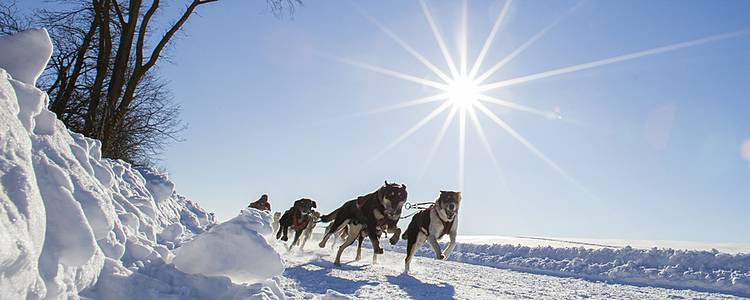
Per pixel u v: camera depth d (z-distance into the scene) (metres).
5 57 3.50
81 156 3.88
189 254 4.01
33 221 2.20
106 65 14.44
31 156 2.72
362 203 10.68
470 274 10.52
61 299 2.60
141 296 3.30
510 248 15.19
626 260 11.43
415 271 10.27
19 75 3.50
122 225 4.20
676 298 8.05
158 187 9.27
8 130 2.44
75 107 19.98
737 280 9.31
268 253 4.00
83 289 2.98
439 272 10.49
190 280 3.80
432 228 9.91
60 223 2.67
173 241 6.24
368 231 10.43
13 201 2.15
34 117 3.25
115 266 3.36
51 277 2.53
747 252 10.49
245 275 4.02
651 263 10.98
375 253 10.48
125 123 21.39
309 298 5.19
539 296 7.56
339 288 6.85
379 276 8.69
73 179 3.22
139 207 6.24
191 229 9.60
